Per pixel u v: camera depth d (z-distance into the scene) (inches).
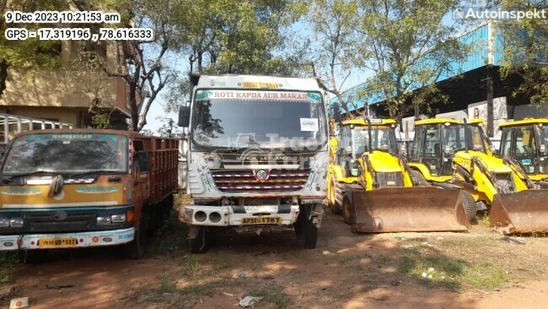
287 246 331.3
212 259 294.4
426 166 463.8
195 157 278.7
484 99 1077.1
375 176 411.2
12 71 684.1
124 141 288.7
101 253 311.9
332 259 294.2
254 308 209.2
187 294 228.5
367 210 379.9
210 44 656.4
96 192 259.4
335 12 700.0
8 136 431.8
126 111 833.5
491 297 220.8
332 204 469.7
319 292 229.9
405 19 632.4
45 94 706.2
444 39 657.6
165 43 600.1
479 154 426.9
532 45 627.2
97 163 276.1
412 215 382.3
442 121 464.4
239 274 261.1
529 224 356.5
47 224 253.8
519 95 920.3
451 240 339.3
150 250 321.1
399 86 677.3
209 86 291.9
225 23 643.5
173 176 461.1
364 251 312.5
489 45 681.6
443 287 235.9
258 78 298.5
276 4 705.0
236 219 277.6
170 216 432.5
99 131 292.8
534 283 242.2
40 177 259.9
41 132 288.7
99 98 699.4
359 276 256.8
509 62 634.8
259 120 289.9
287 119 293.3
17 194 254.1
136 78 649.0
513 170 401.4
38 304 216.1
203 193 277.7
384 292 229.0
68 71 653.9
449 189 383.9
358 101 884.6
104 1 548.4
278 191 283.9
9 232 252.8
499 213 366.9
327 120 299.6
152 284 245.3
